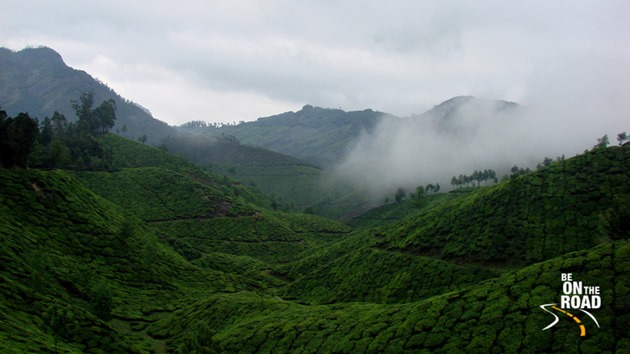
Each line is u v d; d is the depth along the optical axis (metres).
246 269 183.00
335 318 86.50
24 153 140.50
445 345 62.97
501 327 61.12
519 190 127.56
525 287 66.50
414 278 113.00
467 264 110.56
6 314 68.75
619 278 58.44
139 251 140.50
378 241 150.50
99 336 78.25
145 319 108.19
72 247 119.19
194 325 104.00
